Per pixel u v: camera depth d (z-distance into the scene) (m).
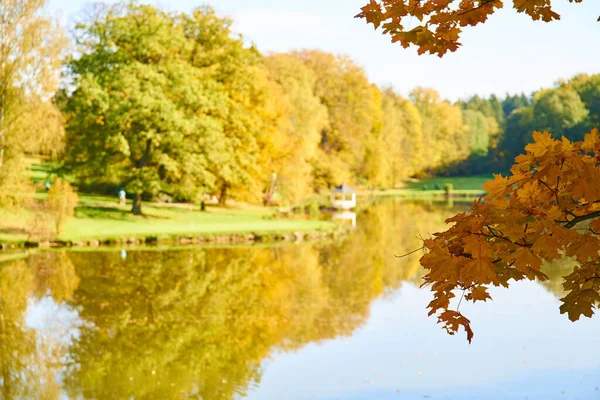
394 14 3.12
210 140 41.62
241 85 48.69
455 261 2.76
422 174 117.50
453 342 14.76
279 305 19.38
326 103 73.50
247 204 55.06
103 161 39.50
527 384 11.64
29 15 29.64
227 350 14.68
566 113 86.75
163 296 20.58
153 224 38.28
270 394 11.81
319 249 32.62
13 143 29.62
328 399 11.34
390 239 37.00
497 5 3.07
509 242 2.77
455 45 3.19
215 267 26.47
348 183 81.88
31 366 13.30
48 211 31.72
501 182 2.84
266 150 51.56
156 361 13.80
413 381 12.16
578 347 13.88
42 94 30.28
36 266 25.52
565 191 2.74
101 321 17.22
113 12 41.09
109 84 39.34
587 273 3.19
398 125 96.12
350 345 14.95
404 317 17.64
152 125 40.09
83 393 11.83
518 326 15.80
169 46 42.28
